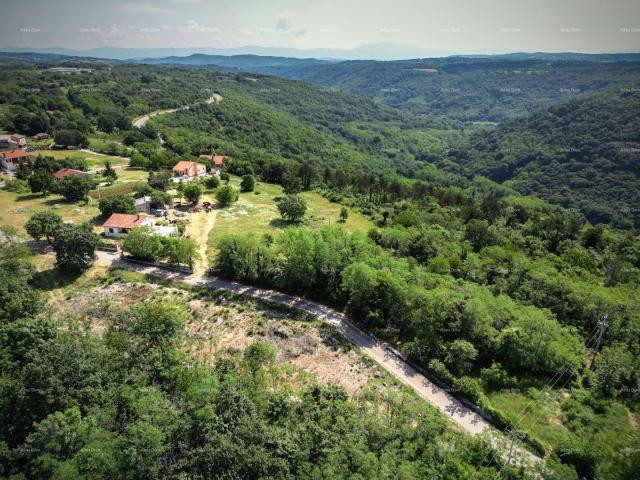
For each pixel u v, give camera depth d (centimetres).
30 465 3834
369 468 3856
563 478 3931
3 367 4522
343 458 3988
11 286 6475
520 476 4031
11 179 13425
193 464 3909
